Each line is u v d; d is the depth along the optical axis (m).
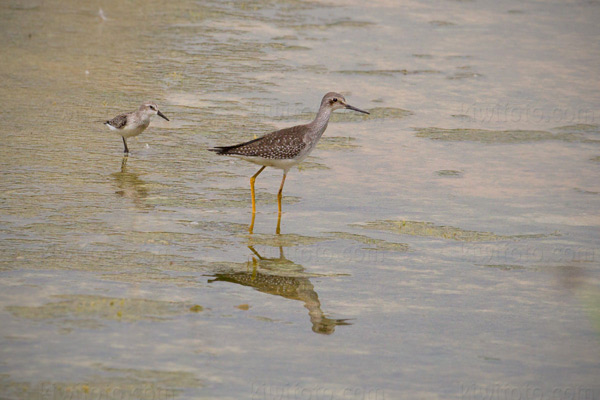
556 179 17.83
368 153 19.36
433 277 12.88
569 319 11.53
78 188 16.06
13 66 24.94
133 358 9.95
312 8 37.28
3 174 16.48
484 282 12.72
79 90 22.94
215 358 10.09
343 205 16.00
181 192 16.30
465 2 40.03
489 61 29.11
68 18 32.12
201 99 22.81
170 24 32.34
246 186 16.92
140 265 12.73
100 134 19.59
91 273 12.30
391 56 29.31
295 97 23.48
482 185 17.34
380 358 10.28
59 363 9.71
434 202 16.25
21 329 10.45
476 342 10.80
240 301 11.77
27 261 12.55
